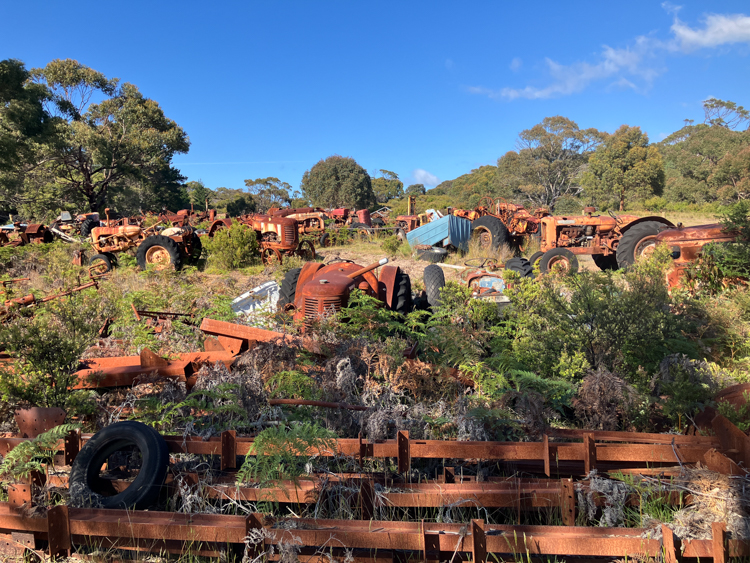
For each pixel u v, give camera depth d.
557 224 12.15
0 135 25.27
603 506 2.73
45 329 3.76
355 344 4.61
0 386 3.57
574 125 56.88
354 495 2.83
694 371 4.25
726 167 49.78
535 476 3.05
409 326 5.76
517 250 14.95
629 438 3.03
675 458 2.87
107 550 2.58
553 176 57.94
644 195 49.97
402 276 6.88
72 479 2.78
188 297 7.96
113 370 3.97
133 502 2.69
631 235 10.04
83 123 35.22
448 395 4.22
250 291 8.76
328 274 6.18
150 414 3.69
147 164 40.97
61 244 15.57
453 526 2.43
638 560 2.30
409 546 2.38
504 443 2.90
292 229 14.24
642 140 51.91
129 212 45.31
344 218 26.52
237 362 4.15
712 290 7.43
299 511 2.86
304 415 3.60
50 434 2.85
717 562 2.19
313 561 2.43
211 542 2.57
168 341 5.78
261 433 2.82
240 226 13.97
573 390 4.02
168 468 2.94
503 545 2.34
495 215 15.41
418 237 15.50
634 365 4.46
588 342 4.51
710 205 38.84
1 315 5.66
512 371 4.04
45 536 2.65
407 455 2.94
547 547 2.31
